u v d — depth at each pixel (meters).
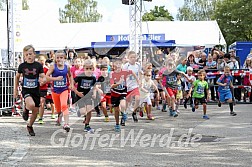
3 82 12.12
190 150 6.75
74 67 11.04
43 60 11.27
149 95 10.78
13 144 7.38
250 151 6.62
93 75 8.67
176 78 11.69
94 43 21.70
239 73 15.36
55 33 23.36
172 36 23.33
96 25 23.53
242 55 22.36
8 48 14.52
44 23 23.61
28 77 8.13
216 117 11.20
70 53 15.20
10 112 12.33
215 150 6.72
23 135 8.38
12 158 6.20
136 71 9.92
